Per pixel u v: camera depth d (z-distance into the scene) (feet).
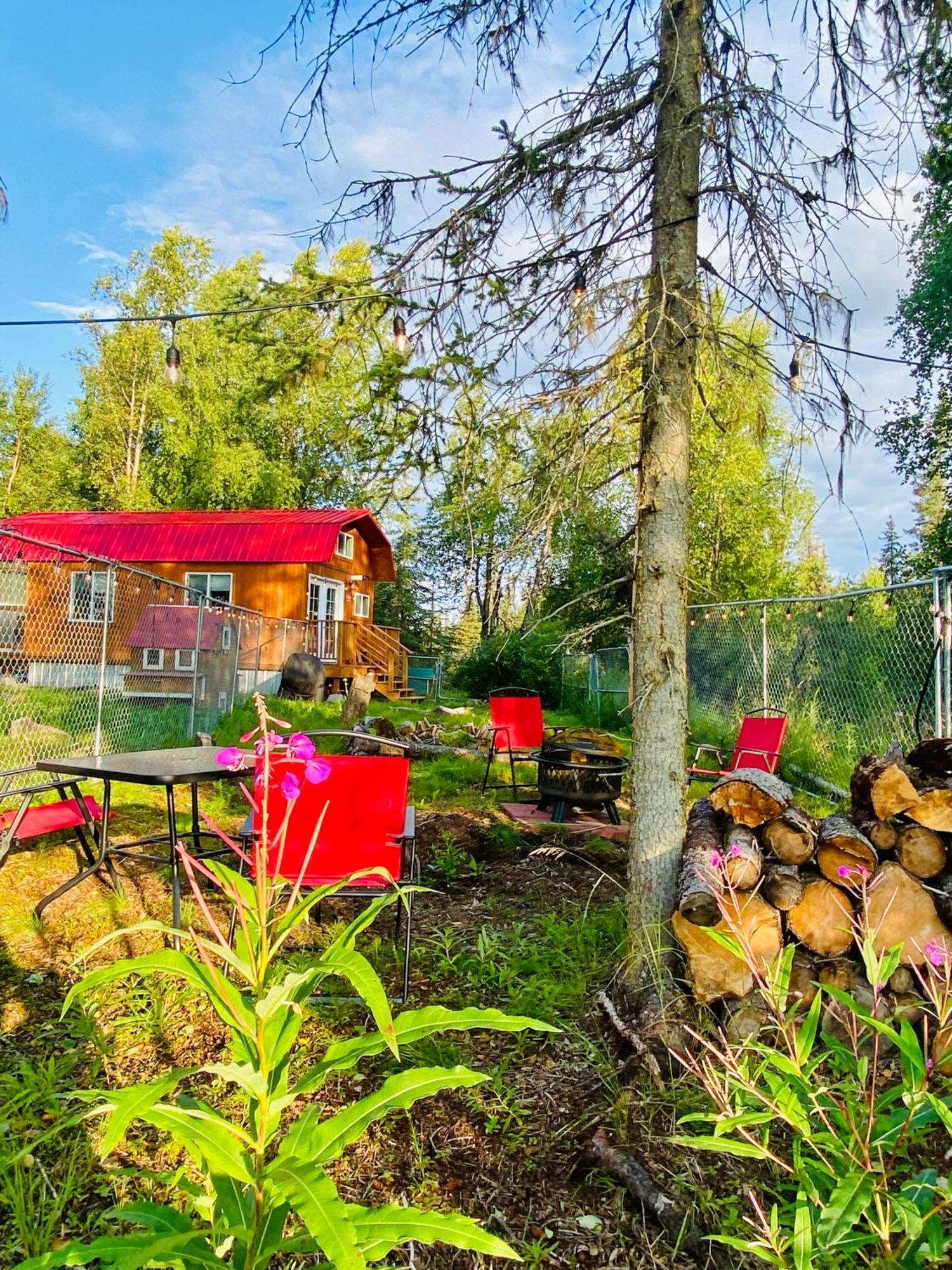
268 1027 4.42
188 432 80.02
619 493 11.47
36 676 45.03
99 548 54.54
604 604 12.37
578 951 11.27
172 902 13.17
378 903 4.89
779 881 8.44
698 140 10.01
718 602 36.47
